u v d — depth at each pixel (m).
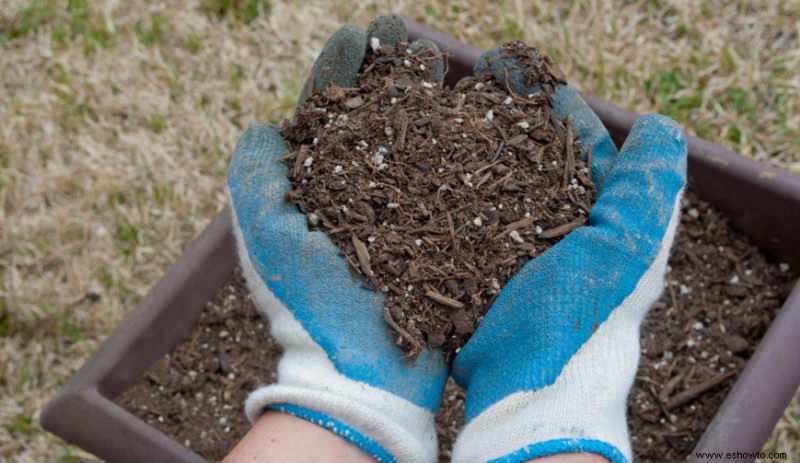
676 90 1.09
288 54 1.17
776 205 0.87
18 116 1.15
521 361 0.71
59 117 1.15
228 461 0.69
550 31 1.14
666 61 1.10
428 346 0.73
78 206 1.08
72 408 0.84
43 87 1.17
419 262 0.73
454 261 0.74
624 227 0.73
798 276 0.89
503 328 0.73
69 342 1.04
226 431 0.88
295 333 0.73
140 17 1.21
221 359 0.90
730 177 0.88
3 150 1.13
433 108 0.77
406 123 0.76
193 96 1.15
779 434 0.95
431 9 1.17
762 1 1.13
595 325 0.71
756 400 0.80
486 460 0.69
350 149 0.76
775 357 0.81
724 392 0.87
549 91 0.80
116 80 1.16
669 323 0.89
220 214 0.91
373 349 0.72
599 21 1.13
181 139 1.11
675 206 0.74
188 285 0.89
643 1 1.15
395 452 0.70
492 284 0.74
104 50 1.19
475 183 0.75
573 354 0.71
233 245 0.91
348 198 0.75
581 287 0.72
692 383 0.87
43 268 1.06
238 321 0.91
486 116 0.78
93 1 1.21
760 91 1.08
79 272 1.05
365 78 0.80
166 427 0.88
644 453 0.86
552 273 0.72
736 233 0.91
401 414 0.72
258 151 0.77
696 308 0.89
